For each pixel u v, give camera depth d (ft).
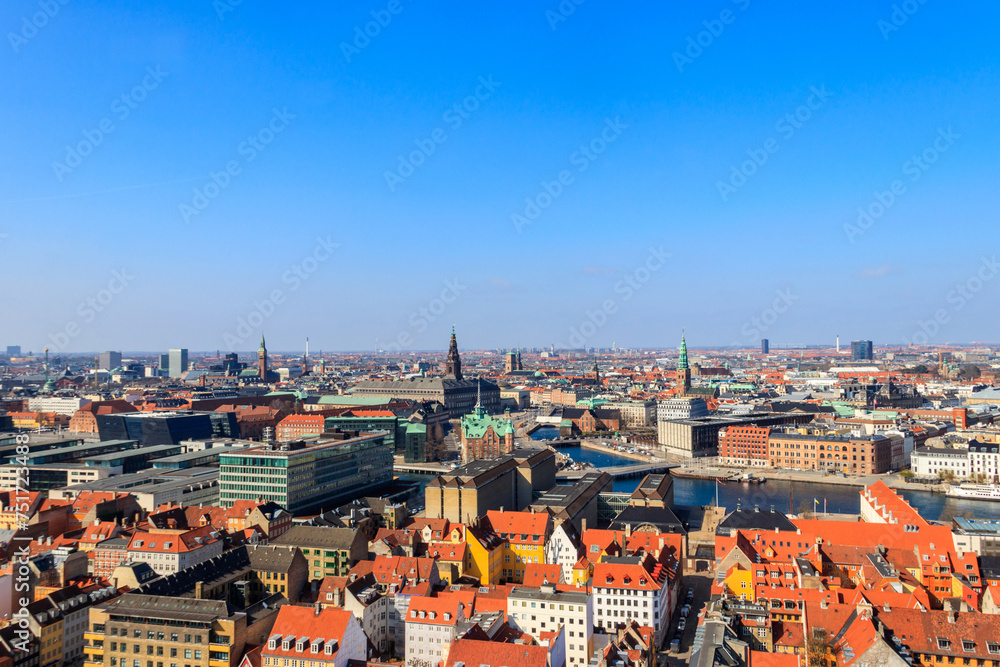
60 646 553.64
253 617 520.01
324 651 481.87
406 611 596.29
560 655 515.91
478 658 465.47
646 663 509.35
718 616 527.40
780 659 470.39
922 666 492.13
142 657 508.53
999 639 489.26
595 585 610.24
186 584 581.12
